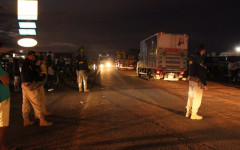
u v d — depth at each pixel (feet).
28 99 16.02
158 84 47.34
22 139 13.76
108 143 13.19
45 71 28.96
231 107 23.93
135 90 37.06
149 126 16.63
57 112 20.85
